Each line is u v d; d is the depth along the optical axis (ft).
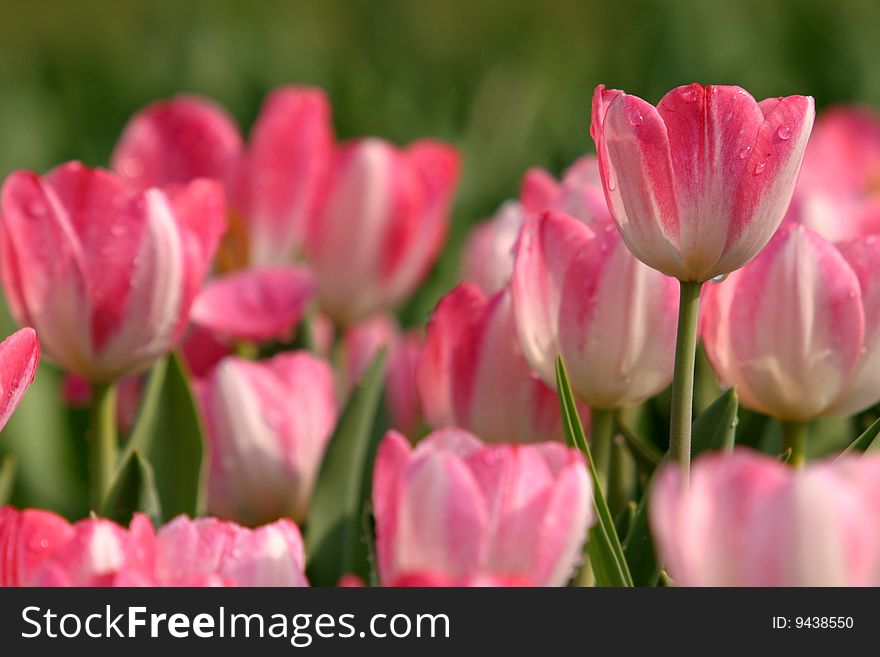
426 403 5.61
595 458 5.53
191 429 5.73
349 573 5.65
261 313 6.10
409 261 6.51
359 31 12.53
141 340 5.63
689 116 5.21
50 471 6.48
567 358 5.46
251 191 6.33
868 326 5.43
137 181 6.34
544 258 5.45
